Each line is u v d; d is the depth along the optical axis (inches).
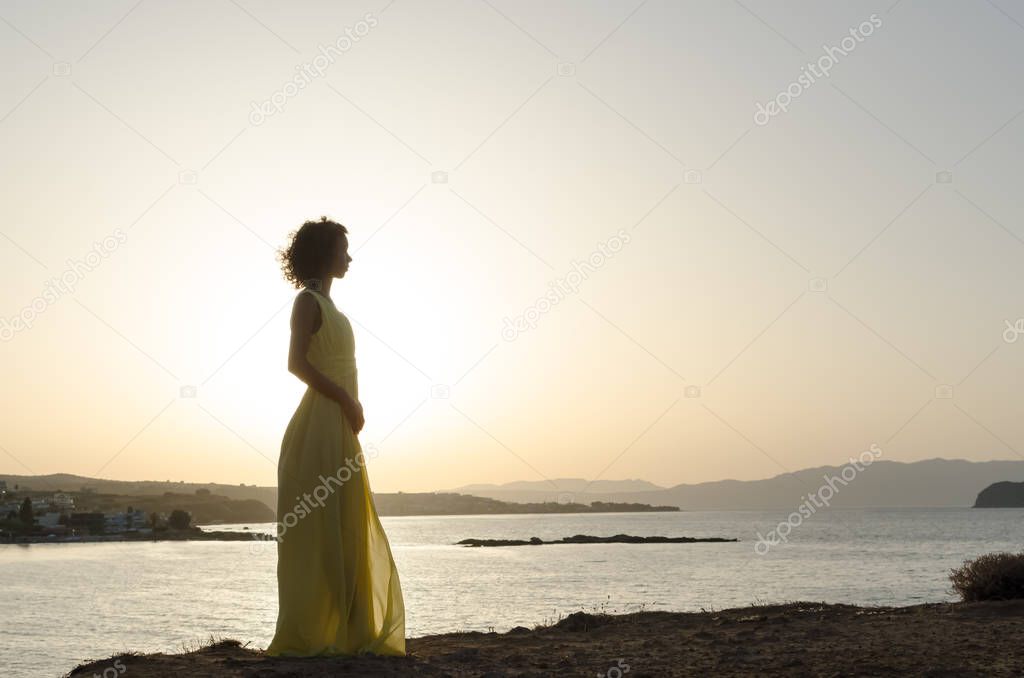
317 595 232.2
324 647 231.5
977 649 245.4
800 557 3159.5
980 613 341.7
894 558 3009.4
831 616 353.4
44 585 2377.0
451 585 1946.4
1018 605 349.1
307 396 242.2
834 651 249.1
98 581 2546.8
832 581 1870.1
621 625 344.5
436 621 1082.7
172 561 3981.3
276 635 233.8
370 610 240.7
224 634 1149.1
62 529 7436.0
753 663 231.6
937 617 337.1
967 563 440.8
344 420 242.4
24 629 1288.1
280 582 235.6
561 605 1306.6
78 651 1026.7
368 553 243.0
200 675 202.5
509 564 3046.3
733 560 3048.7
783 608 387.9
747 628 319.9
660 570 2475.4
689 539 5841.5
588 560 3297.2
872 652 244.2
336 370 242.8
